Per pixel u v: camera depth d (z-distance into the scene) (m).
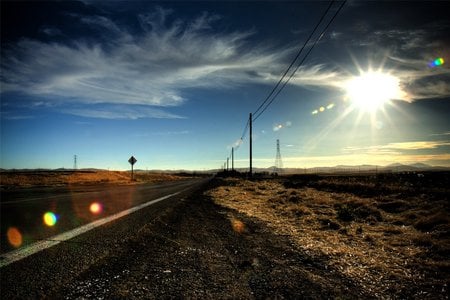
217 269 4.97
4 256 5.18
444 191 17.92
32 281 4.10
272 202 16.67
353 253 6.27
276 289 4.19
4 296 3.63
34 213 10.14
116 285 4.06
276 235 8.00
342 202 15.95
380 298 4.05
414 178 31.92
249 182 39.78
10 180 40.31
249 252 6.16
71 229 7.61
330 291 4.19
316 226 9.62
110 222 8.74
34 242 6.18
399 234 8.59
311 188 28.78
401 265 5.56
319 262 5.57
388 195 18.91
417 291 4.34
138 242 6.47
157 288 4.04
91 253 5.47
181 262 5.25
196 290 4.04
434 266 5.46
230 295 3.92
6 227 7.65
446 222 9.66
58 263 4.86
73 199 15.50
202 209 12.96
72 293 3.76
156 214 10.53
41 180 44.59
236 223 9.70
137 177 76.19
